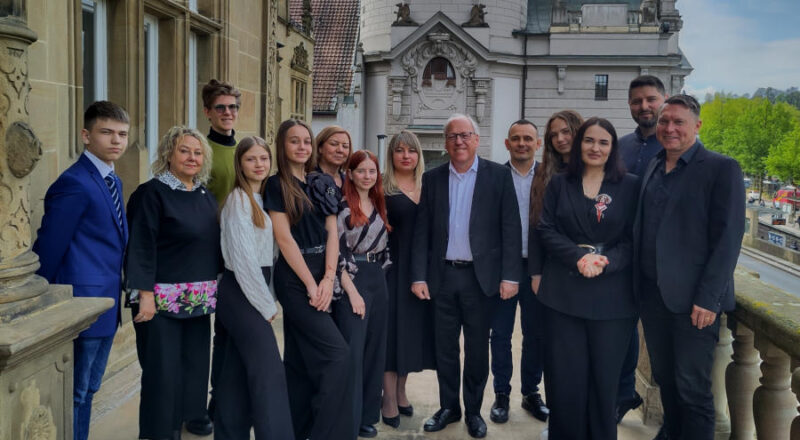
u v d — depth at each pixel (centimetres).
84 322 268
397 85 3722
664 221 332
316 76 3422
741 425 346
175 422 357
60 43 405
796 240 4322
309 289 340
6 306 238
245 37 762
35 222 378
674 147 329
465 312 404
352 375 349
